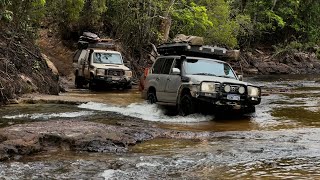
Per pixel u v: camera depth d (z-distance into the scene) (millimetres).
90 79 20016
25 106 12719
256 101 10883
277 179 5262
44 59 19297
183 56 11648
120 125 9109
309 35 48906
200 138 8039
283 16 47656
